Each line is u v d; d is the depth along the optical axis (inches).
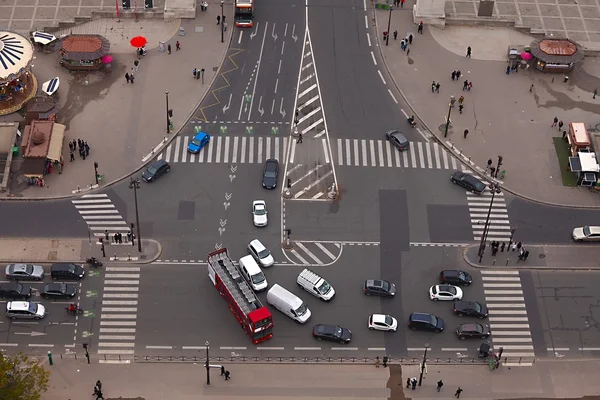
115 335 6363.2
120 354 6279.5
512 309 6584.6
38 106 7465.6
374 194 7175.2
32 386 5689.0
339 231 6943.9
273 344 6348.4
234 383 6171.3
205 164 7303.2
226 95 7800.2
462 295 6604.3
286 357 6294.3
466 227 7012.8
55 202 7032.5
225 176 7234.3
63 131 7332.7
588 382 6259.8
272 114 7672.2
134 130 7504.9
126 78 7829.7
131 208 7012.8
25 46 7687.0
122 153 7347.4
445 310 6555.1
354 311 6530.5
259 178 7234.3
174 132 7495.1
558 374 6294.3
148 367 6230.3
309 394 6141.7
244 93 7819.9
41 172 7062.0
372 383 6195.9
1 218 6904.5
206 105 7716.5
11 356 6097.4
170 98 7751.0
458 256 6845.5
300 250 6830.7
